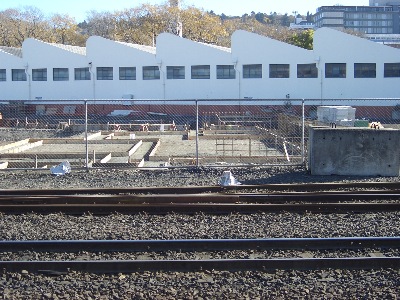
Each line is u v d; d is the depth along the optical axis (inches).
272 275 334.3
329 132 704.4
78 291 311.3
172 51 2444.6
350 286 315.9
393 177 694.5
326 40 2292.1
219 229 438.6
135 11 4315.9
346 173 705.0
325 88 2317.9
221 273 337.1
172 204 512.1
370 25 7628.0
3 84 2640.3
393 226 445.1
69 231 435.5
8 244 387.9
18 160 1026.7
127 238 415.8
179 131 1624.0
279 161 912.3
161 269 343.0
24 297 303.4
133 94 2496.3
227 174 644.1
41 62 2588.6
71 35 4503.0
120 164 847.1
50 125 1931.6
